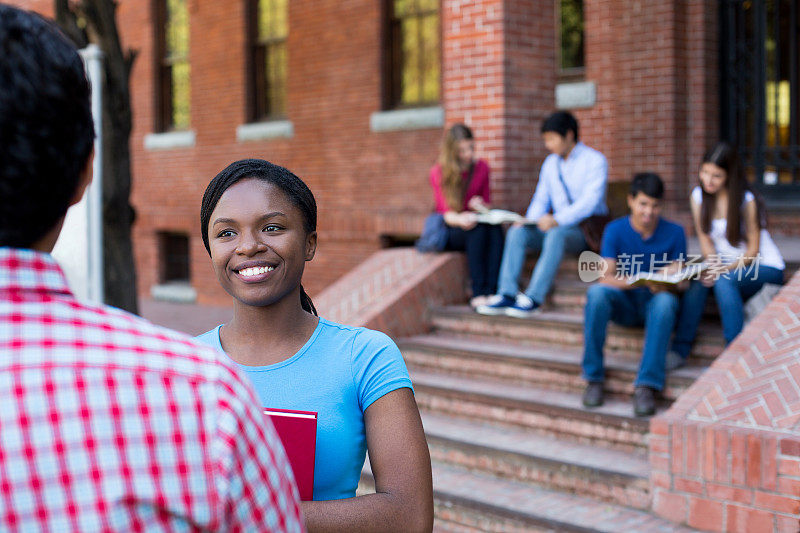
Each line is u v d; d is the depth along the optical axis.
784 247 6.66
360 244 9.52
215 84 11.13
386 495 1.66
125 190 6.81
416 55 9.16
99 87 5.87
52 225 1.00
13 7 0.99
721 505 3.79
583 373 4.94
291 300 1.85
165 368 0.97
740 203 4.96
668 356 5.00
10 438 0.89
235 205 1.78
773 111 7.83
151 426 0.93
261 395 1.78
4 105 0.93
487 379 5.71
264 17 10.64
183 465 0.93
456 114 7.45
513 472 4.60
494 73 7.18
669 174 7.91
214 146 11.18
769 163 7.87
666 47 7.87
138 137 12.22
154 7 11.92
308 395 1.77
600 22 8.25
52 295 0.98
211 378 0.99
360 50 9.49
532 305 6.02
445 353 5.92
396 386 1.78
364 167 9.48
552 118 6.11
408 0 9.18
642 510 4.10
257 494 0.99
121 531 0.90
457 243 6.72
